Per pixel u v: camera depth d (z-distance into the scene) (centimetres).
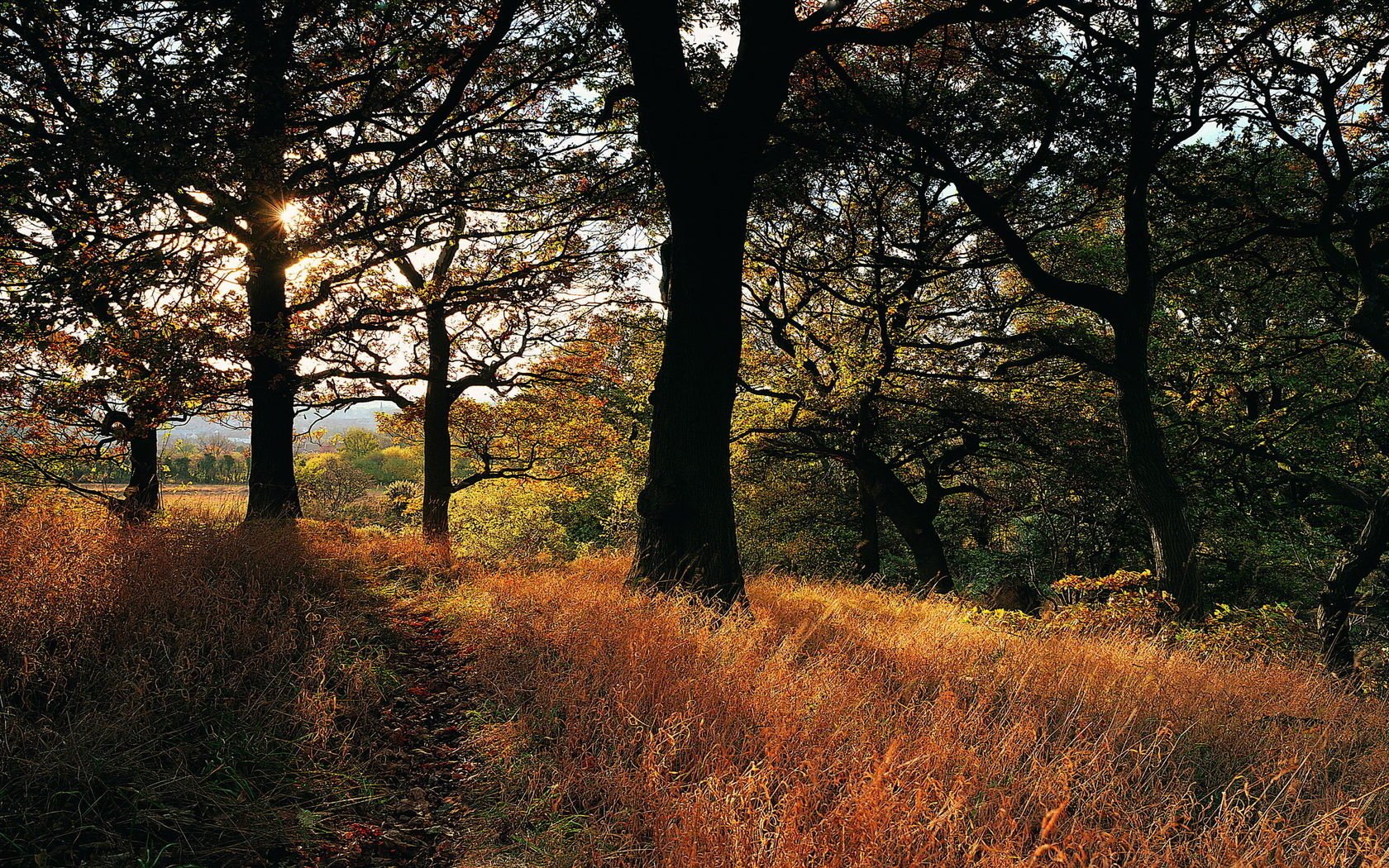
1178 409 2084
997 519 2461
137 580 549
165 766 371
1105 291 1234
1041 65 1348
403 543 1171
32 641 445
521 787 402
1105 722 495
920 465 2380
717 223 866
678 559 845
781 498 2334
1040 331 1728
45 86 972
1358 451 2027
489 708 502
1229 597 2055
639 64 853
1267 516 2028
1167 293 2020
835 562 2459
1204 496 1972
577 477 2311
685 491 851
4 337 1071
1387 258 1209
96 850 308
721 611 759
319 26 1118
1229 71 1288
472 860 343
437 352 1845
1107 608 959
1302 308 1889
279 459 1352
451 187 1388
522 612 676
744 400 2103
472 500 3222
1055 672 589
